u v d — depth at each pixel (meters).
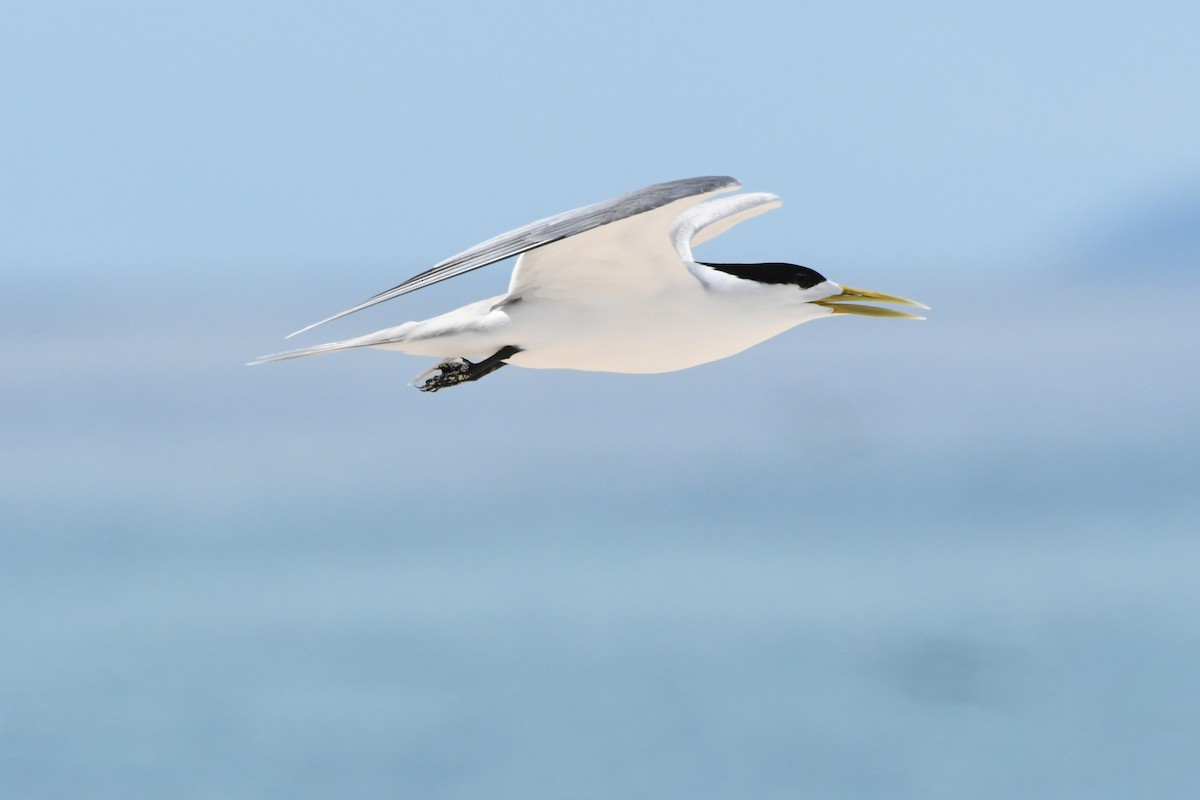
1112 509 43.03
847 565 35.72
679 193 7.78
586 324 8.66
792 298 9.23
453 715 24.61
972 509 43.28
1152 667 27.38
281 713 24.81
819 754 23.20
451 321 8.70
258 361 8.73
